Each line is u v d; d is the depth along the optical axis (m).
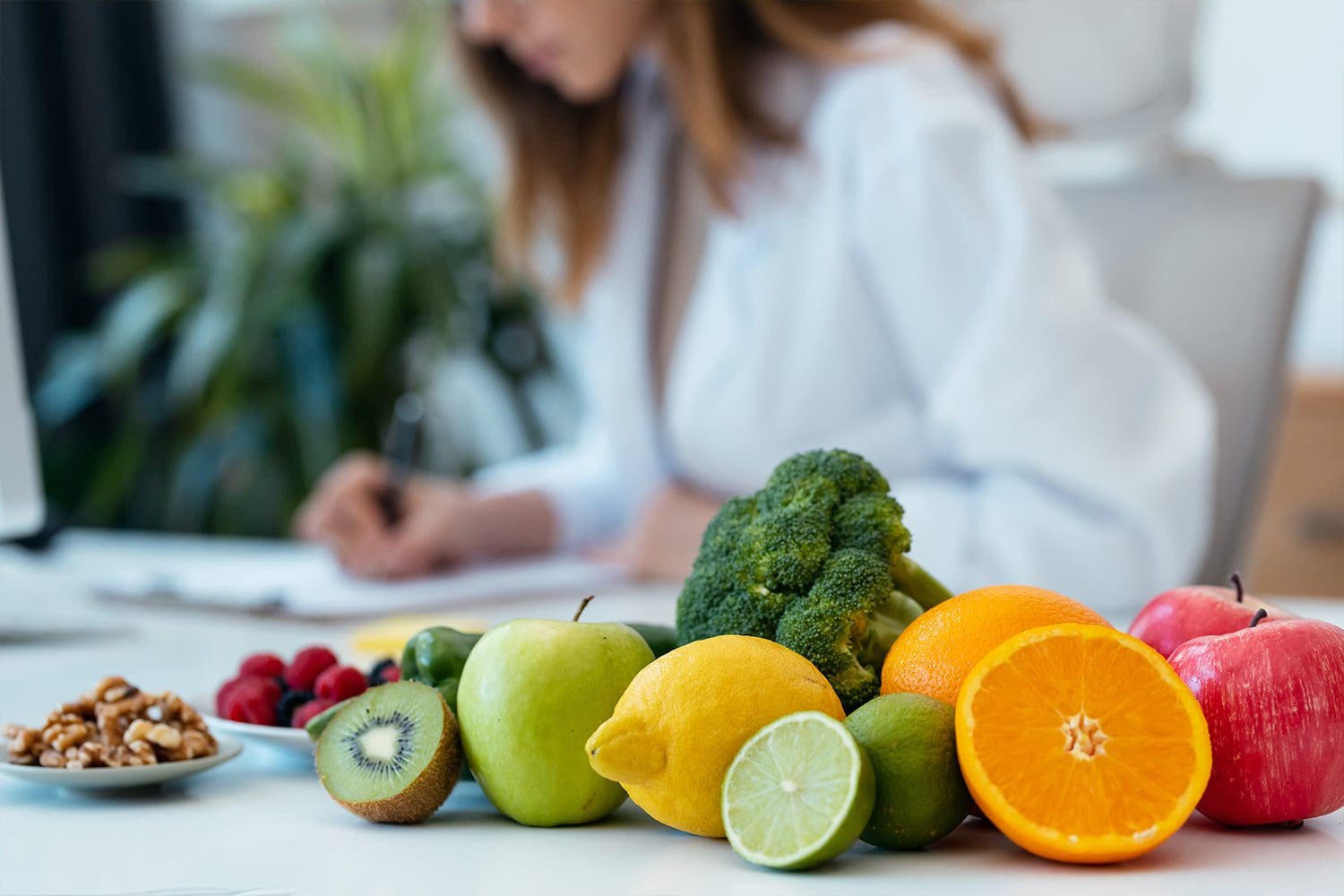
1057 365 1.23
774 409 1.45
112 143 2.99
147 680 0.78
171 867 0.43
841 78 1.45
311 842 0.46
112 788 0.53
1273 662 0.46
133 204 3.05
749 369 1.46
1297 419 2.09
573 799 0.47
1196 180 1.52
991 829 0.48
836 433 1.44
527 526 1.52
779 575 0.49
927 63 1.44
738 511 0.54
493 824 0.49
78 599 1.02
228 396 2.50
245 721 0.59
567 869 0.42
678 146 1.73
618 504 1.68
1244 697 0.45
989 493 1.26
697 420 1.50
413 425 1.49
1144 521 1.19
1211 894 0.40
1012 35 1.60
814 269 1.44
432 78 2.82
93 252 2.94
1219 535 1.44
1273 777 0.45
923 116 1.37
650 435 1.69
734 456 1.47
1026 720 0.43
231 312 2.51
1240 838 0.47
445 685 0.52
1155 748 0.43
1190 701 0.44
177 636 0.98
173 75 3.19
